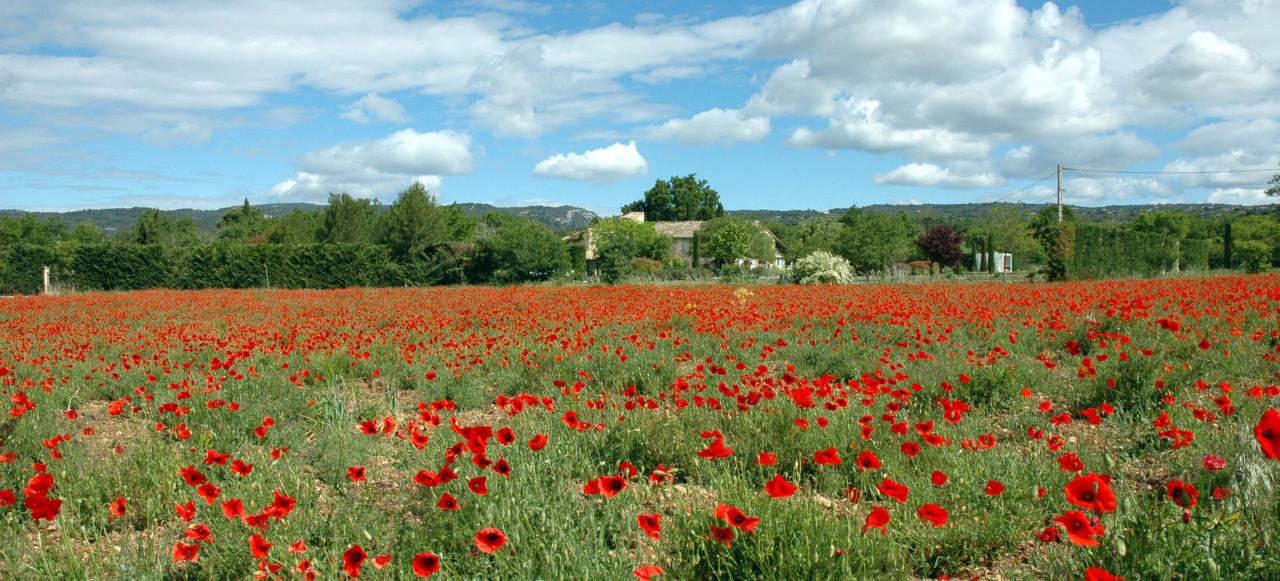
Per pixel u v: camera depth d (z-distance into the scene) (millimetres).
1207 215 91062
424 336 12438
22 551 3750
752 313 13789
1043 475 4238
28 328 15648
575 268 51031
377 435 5715
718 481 4031
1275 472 3525
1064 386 7148
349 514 3986
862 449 4816
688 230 80000
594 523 3664
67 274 42438
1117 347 7676
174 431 5953
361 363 9773
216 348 11461
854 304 16094
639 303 17422
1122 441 5176
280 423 6539
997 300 15617
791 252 55812
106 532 4172
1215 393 6473
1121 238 35781
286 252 43625
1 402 7070
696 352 10508
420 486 4340
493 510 3537
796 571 3047
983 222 69125
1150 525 2891
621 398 6840
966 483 4020
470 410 7824
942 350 9320
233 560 3576
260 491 4137
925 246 52719
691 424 5453
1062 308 13539
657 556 3307
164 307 22891
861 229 53125
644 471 5000
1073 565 2988
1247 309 11500
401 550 3615
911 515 3879
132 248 42500
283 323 16297
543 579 3068
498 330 13336
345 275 44062
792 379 6836
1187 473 4285
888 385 6738
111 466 4949
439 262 45812
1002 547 3705
